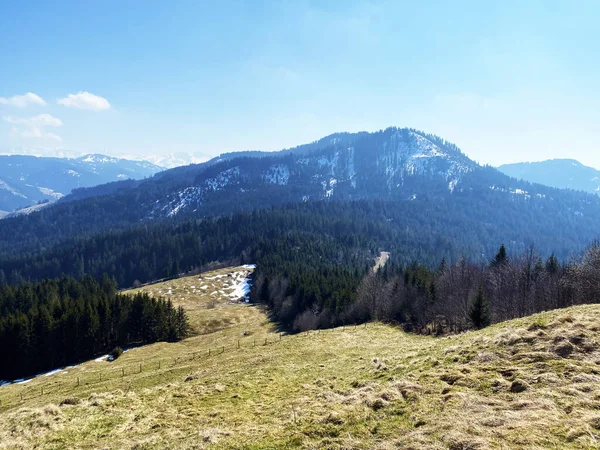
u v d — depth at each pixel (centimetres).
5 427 1936
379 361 2523
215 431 1609
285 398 2078
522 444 973
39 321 6825
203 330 8550
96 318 7219
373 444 1186
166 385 2672
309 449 1257
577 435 971
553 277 5741
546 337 1761
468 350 1973
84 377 4844
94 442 1694
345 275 11050
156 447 1552
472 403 1311
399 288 7450
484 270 7269
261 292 11356
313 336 5019
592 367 1391
